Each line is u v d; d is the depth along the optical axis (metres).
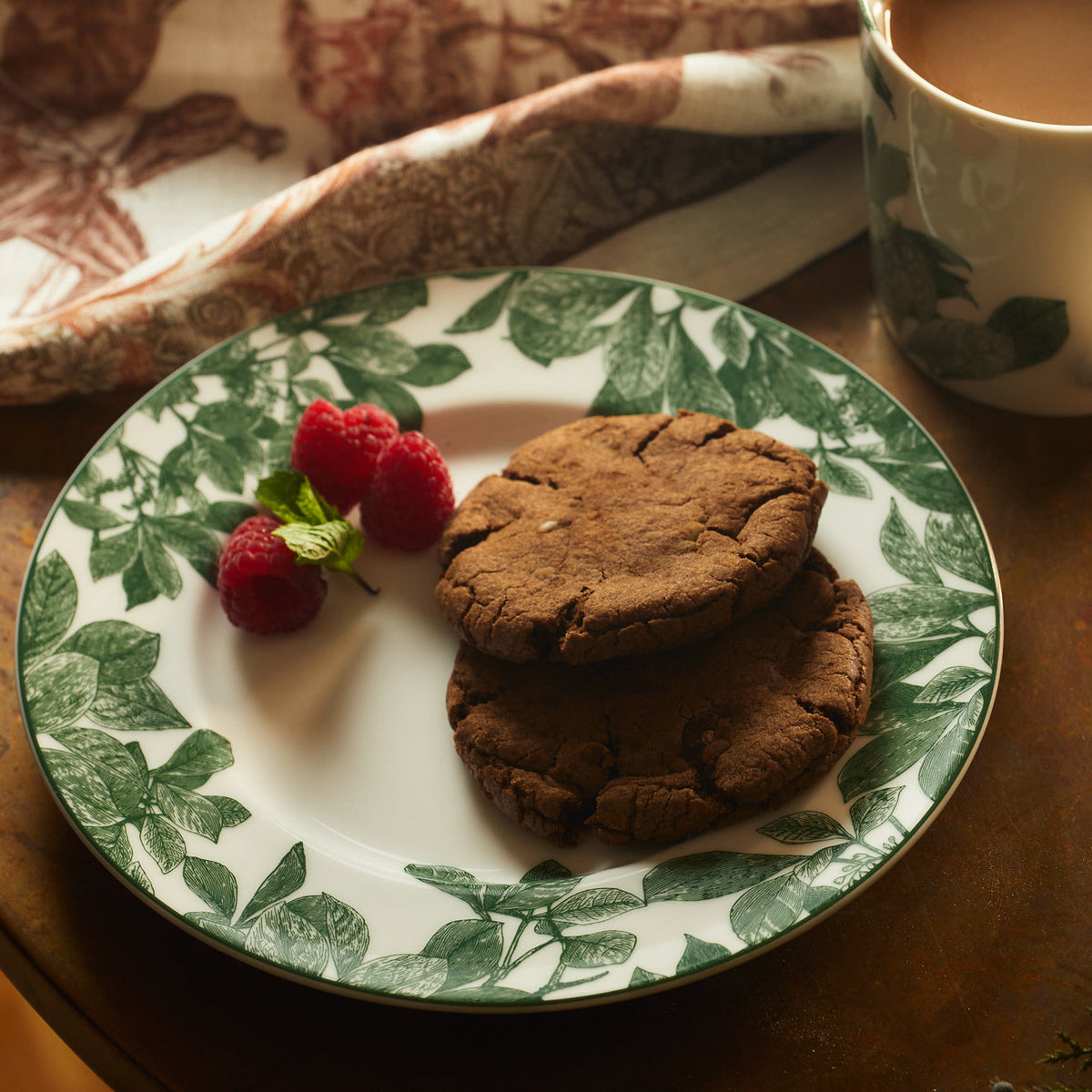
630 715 0.55
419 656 0.58
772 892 0.53
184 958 0.54
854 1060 0.53
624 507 0.58
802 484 0.57
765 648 0.56
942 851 0.55
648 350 0.62
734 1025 0.53
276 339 0.62
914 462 0.59
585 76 0.66
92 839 0.54
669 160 0.67
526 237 0.66
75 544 0.59
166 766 0.56
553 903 0.54
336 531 0.58
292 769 0.57
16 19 0.68
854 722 0.55
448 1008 0.52
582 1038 0.53
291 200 0.63
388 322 0.62
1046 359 0.59
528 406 0.62
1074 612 0.58
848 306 0.64
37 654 0.57
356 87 0.69
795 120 0.65
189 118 0.69
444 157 0.64
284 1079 0.53
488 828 0.56
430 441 0.60
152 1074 0.53
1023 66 0.58
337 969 0.53
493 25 0.68
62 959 0.54
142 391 0.63
